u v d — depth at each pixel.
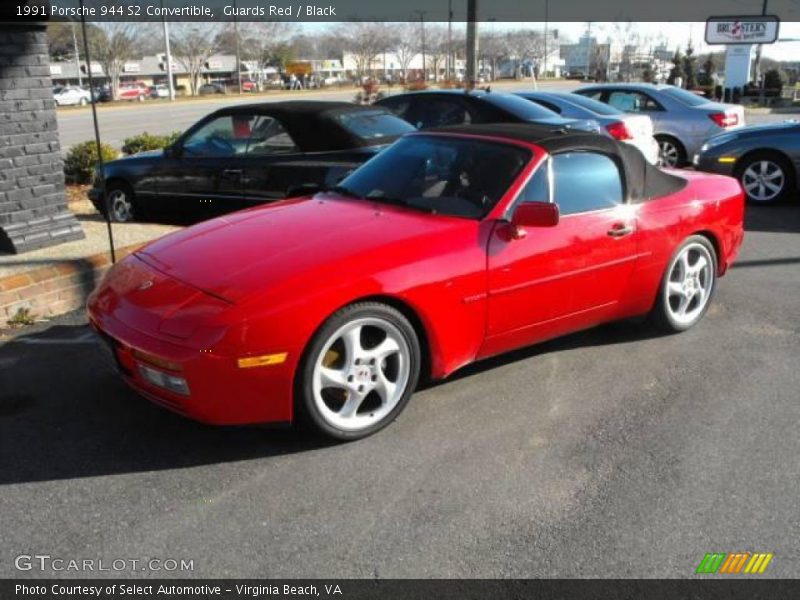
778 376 4.52
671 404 4.14
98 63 63.09
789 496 3.26
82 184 12.15
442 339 3.86
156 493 3.25
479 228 4.01
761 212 9.49
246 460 3.51
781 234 8.27
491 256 3.98
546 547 2.90
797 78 62.25
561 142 4.45
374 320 3.59
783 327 5.38
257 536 2.96
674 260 4.99
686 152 12.36
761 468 3.48
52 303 5.54
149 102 47.88
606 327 5.38
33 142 6.13
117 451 3.60
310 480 3.35
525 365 4.66
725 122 12.00
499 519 3.08
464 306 3.90
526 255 4.11
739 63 34.53
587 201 4.47
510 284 4.07
